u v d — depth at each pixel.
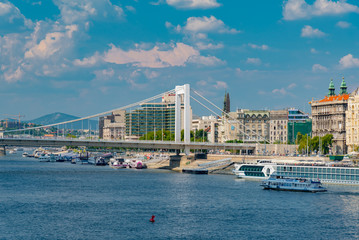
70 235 136.75
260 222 152.62
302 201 188.12
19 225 147.00
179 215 162.00
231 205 179.62
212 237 136.00
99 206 176.75
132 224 149.25
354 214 164.38
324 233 140.75
